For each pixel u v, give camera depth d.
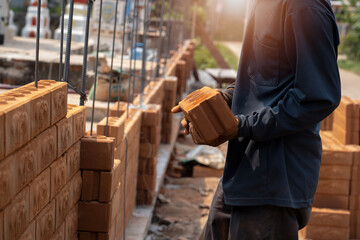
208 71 12.78
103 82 4.74
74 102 4.38
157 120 4.20
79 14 8.03
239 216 1.97
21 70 5.21
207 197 5.40
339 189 4.03
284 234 1.95
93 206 2.31
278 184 1.89
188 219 4.73
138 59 7.64
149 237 4.16
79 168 2.28
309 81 1.75
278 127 1.81
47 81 1.99
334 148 4.02
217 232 2.13
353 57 22.69
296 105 1.78
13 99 1.54
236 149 2.00
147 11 4.86
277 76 1.90
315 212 3.98
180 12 11.59
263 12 1.91
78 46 6.88
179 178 6.09
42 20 9.28
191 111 1.84
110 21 8.21
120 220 3.18
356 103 4.15
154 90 5.26
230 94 2.18
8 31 7.48
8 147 1.40
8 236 1.46
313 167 1.95
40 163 1.70
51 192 1.85
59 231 2.01
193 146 7.82
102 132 2.79
